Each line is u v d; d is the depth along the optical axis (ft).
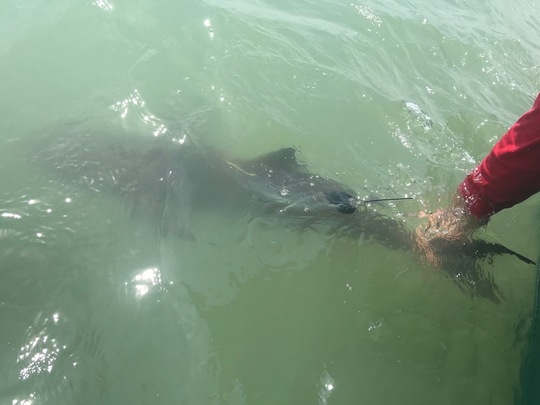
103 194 3.99
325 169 4.71
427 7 8.37
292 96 5.49
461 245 4.03
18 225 3.58
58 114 4.67
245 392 2.92
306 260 3.82
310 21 6.86
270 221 4.08
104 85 5.07
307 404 2.91
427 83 6.45
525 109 6.72
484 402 3.09
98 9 6.00
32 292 3.18
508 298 3.79
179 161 4.46
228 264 3.69
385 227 4.14
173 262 3.60
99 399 2.72
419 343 3.37
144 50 5.59
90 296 3.24
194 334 3.16
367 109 5.58
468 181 3.93
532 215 4.80
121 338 3.04
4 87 4.82
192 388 2.88
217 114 5.06
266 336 3.25
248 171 4.51
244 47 5.92
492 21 8.93
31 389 2.70
